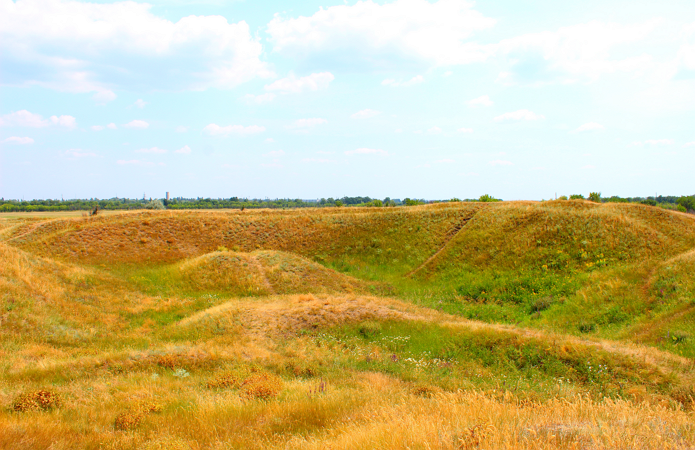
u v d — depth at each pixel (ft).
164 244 133.49
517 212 125.08
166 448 23.30
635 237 99.55
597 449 16.40
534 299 88.48
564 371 48.21
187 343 59.93
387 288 108.99
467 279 104.73
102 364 47.32
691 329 60.18
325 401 32.81
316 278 104.58
